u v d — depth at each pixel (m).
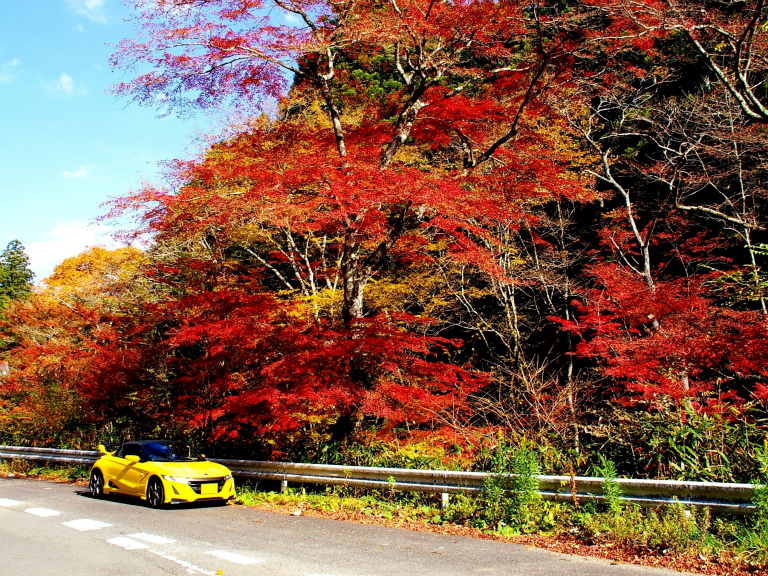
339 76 16.48
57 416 18.44
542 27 14.12
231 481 10.56
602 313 14.63
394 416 10.01
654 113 19.78
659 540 6.37
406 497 9.48
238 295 12.05
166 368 15.79
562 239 19.05
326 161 11.12
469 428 10.50
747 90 12.16
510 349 17.44
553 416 9.95
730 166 17.27
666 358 9.90
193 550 6.55
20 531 7.70
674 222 17.81
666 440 8.20
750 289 12.26
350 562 6.02
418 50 13.68
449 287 18.73
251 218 10.39
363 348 10.73
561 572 5.65
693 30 12.27
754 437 8.34
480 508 8.13
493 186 13.80
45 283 26.98
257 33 11.20
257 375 12.57
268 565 5.88
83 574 5.53
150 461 10.66
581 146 21.23
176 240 14.51
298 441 12.52
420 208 13.02
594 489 7.57
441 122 14.33
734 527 6.54
